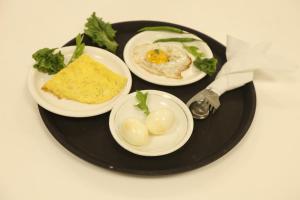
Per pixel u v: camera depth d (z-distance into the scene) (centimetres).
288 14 87
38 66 63
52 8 80
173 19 82
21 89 63
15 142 56
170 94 63
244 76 67
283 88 70
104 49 71
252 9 87
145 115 61
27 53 69
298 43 79
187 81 67
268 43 71
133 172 52
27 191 51
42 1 81
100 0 84
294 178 56
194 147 58
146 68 70
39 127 58
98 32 71
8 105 60
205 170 56
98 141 57
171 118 58
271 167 57
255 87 70
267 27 83
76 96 61
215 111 64
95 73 65
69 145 54
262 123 64
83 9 81
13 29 73
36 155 55
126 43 73
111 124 57
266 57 68
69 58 68
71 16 79
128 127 55
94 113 59
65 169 54
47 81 63
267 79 72
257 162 58
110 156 55
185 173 55
